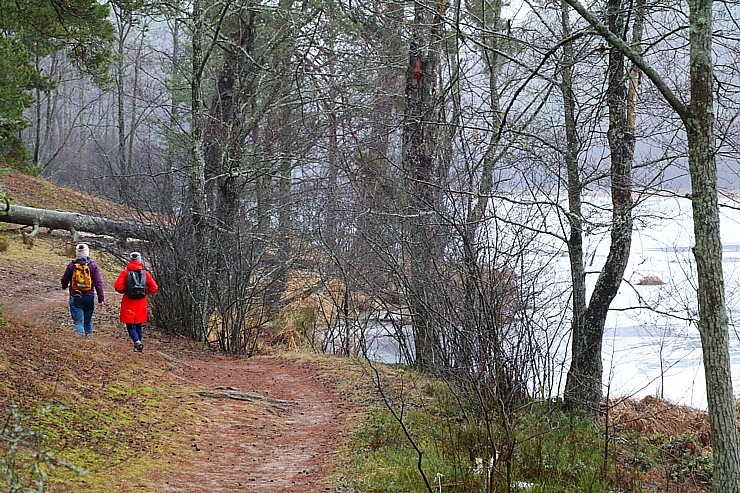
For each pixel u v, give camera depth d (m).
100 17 13.78
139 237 17.67
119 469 6.86
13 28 13.66
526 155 10.13
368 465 7.82
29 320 11.96
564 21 10.49
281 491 7.05
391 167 18.02
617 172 10.32
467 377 9.62
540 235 12.38
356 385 12.89
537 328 11.20
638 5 9.16
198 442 8.67
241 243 17.56
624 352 16.73
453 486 7.12
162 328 17.27
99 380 9.99
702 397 14.04
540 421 10.00
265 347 17.98
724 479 5.66
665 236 17.97
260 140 21.81
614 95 10.16
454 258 10.49
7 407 7.31
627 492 7.99
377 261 16.11
